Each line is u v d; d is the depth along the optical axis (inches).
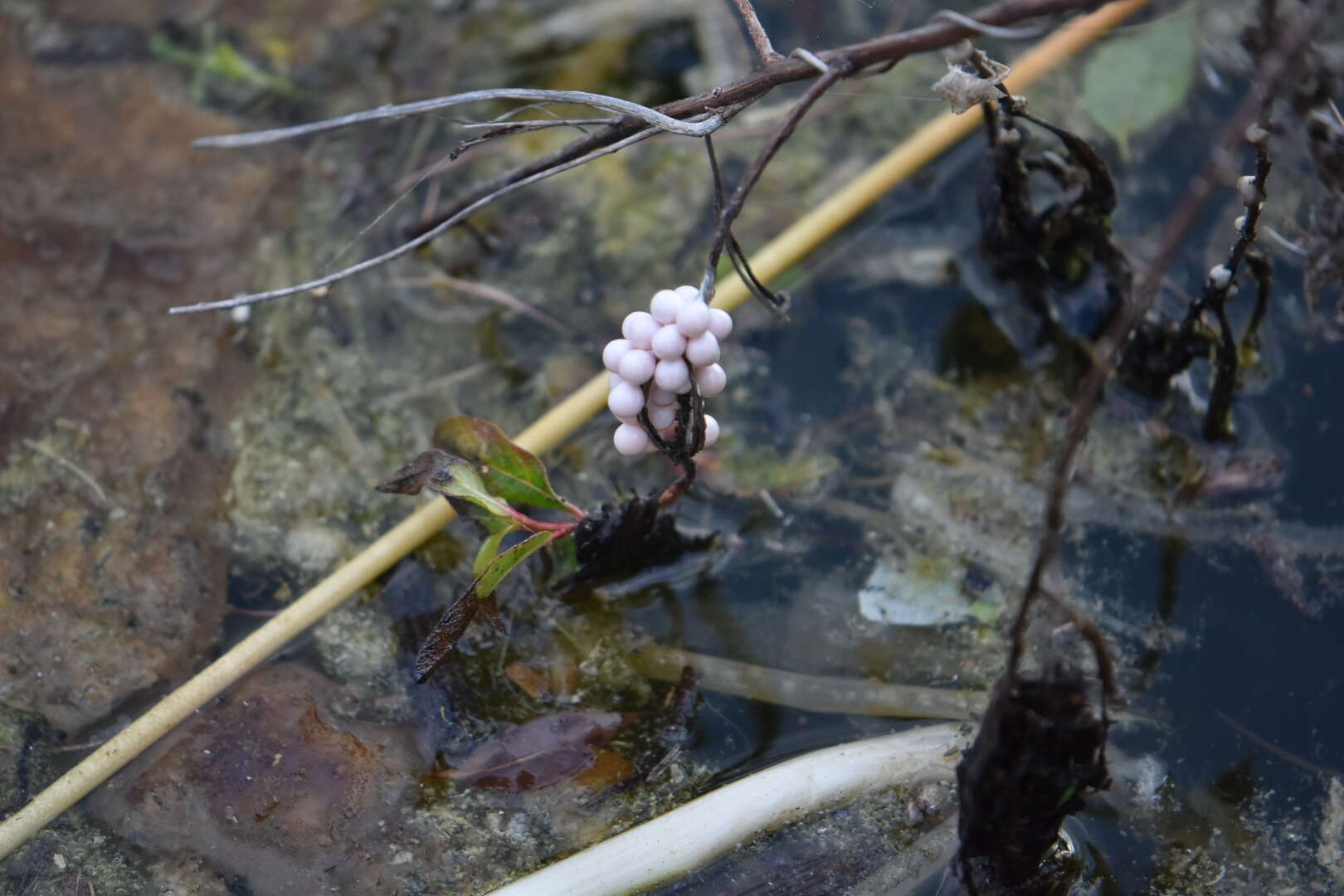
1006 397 20.6
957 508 20.0
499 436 18.7
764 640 19.3
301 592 19.5
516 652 19.2
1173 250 16.6
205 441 20.3
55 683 18.9
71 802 18.3
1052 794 17.1
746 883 18.1
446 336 21.0
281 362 20.8
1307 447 20.1
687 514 20.0
